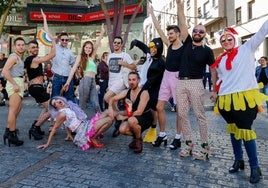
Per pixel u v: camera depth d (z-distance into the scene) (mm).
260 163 4816
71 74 6617
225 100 4152
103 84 9805
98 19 18078
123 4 12859
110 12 17453
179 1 4930
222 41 4230
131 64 6348
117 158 5012
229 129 4352
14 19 18719
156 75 5492
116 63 6500
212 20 30094
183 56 4949
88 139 5516
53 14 18281
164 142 5797
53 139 6184
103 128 5543
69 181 4023
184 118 5055
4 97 12250
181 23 4977
